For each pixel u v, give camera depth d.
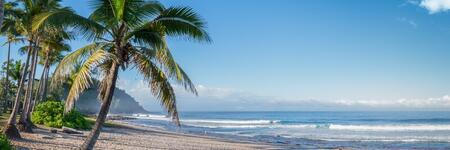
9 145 12.47
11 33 25.20
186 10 12.14
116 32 11.88
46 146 18.86
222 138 39.69
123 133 34.97
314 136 47.25
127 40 11.88
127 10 11.70
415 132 53.34
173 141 31.12
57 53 37.59
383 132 54.25
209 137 39.88
